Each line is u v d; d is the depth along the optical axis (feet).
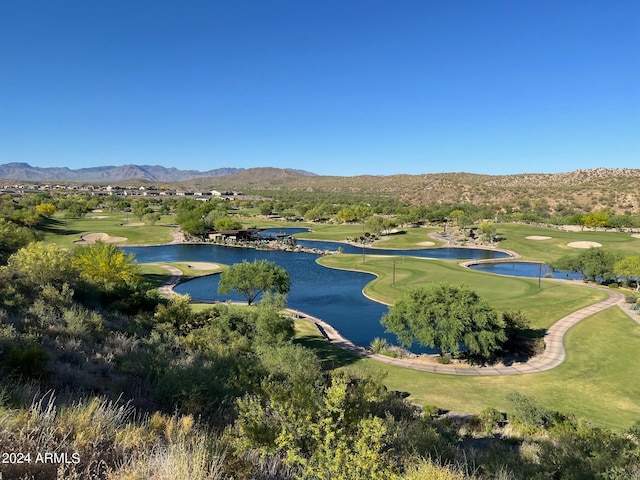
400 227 501.97
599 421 80.12
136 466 16.31
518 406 72.64
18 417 17.90
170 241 379.35
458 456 33.32
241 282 171.42
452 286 126.93
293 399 23.68
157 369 39.09
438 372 108.88
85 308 82.07
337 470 19.49
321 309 179.73
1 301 65.05
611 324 142.31
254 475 19.53
